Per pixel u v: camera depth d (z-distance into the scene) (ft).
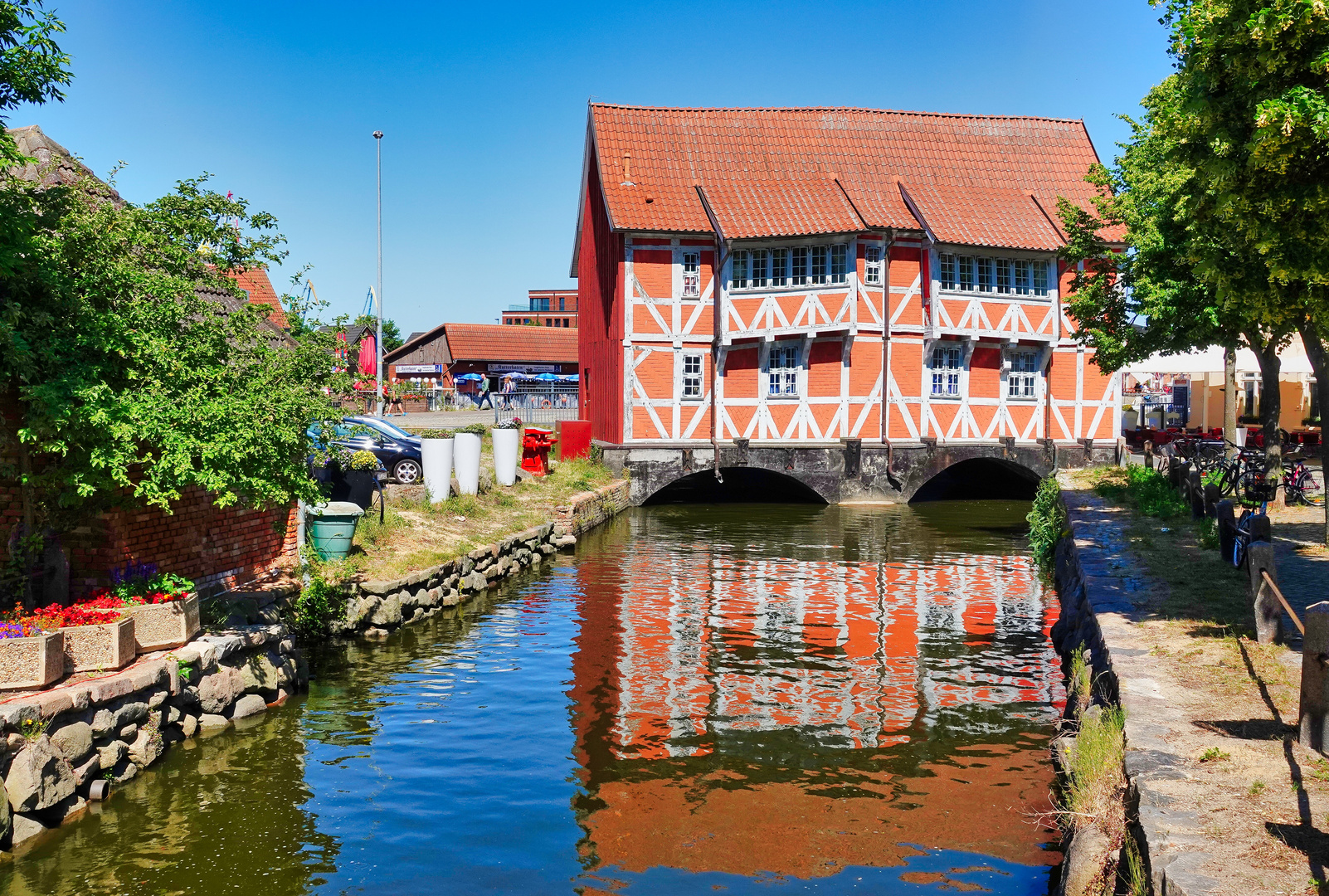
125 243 30.19
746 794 25.86
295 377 34.32
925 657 39.19
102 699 25.22
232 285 34.65
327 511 44.14
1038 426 99.25
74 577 31.04
